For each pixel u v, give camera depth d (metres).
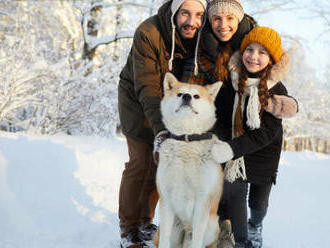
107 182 4.42
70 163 4.71
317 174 6.44
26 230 2.91
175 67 2.96
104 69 8.95
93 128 8.80
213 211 2.49
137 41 2.77
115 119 8.97
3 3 9.62
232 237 2.70
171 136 2.47
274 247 3.09
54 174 4.20
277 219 3.89
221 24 2.74
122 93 2.97
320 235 3.44
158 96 2.66
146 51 2.73
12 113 7.51
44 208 3.36
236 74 2.63
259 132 2.45
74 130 8.70
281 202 4.54
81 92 8.06
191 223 2.56
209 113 2.48
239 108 2.57
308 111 16.78
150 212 3.05
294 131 17.48
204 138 2.43
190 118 2.39
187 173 2.39
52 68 7.25
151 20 2.86
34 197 3.52
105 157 5.33
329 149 24.14
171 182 2.41
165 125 2.54
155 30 2.78
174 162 2.40
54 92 7.61
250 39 2.56
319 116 16.95
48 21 10.61
